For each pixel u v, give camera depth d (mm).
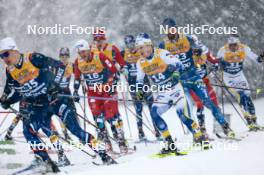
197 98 25938
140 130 29188
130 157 23516
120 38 47844
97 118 24938
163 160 19734
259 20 50312
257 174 17578
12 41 19453
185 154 21375
